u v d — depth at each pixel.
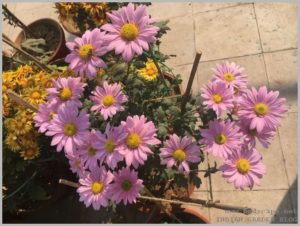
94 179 0.38
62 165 0.56
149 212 0.50
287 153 0.59
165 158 0.40
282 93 0.64
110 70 0.45
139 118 0.39
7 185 0.52
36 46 0.65
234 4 0.74
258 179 0.37
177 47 0.72
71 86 0.40
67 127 0.37
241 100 0.37
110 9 0.53
